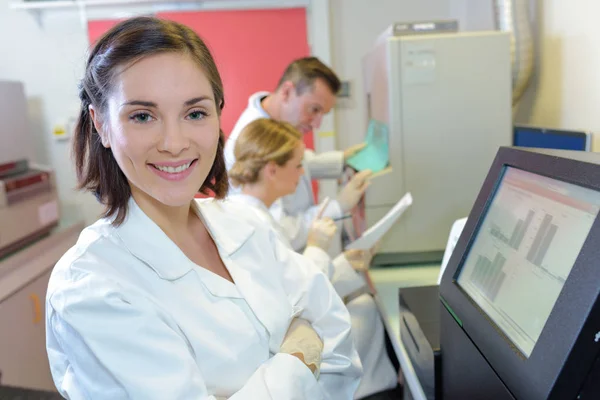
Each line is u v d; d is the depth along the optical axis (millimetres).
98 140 772
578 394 498
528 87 1802
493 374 638
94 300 671
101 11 2752
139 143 690
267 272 911
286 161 1531
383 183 1616
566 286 518
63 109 2828
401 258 1656
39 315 2146
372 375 1445
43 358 2170
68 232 2416
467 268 816
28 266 2090
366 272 1587
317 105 1820
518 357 568
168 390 661
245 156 1530
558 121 1580
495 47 1529
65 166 2889
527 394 538
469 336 730
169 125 694
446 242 1636
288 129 1587
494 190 813
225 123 2885
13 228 2004
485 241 789
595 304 473
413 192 1614
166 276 758
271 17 2785
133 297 702
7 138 2184
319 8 2768
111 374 668
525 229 681
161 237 777
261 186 1538
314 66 1789
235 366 771
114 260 741
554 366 499
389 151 1604
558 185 634
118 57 682
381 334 1488
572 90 1487
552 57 1608
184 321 749
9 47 2779
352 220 1968
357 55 2852
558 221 612
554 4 1578
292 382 752
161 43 683
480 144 1584
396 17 2826
